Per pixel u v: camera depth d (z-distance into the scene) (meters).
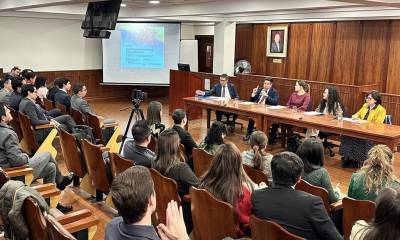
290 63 10.99
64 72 11.16
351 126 5.37
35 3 6.68
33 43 10.54
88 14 6.42
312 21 9.79
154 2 8.25
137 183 1.45
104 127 5.51
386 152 2.90
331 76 10.08
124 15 9.73
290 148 4.86
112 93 12.15
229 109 6.78
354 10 7.33
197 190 2.51
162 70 11.09
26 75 6.55
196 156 3.71
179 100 9.35
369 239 1.65
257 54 11.79
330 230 2.11
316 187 2.75
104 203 3.92
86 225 2.38
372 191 2.86
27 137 5.00
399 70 8.74
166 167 2.97
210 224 2.50
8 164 3.36
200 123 8.70
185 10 8.53
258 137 3.42
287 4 6.48
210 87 9.71
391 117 6.55
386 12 7.29
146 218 1.47
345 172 5.67
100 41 11.66
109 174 3.63
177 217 1.43
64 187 4.16
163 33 10.89
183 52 12.49
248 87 9.33
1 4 7.89
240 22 10.59
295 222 2.13
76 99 5.88
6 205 2.17
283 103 8.80
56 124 5.06
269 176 3.29
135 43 10.99
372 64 9.23
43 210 2.20
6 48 10.14
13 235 2.17
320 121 5.66
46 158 3.73
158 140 3.04
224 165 2.53
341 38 9.78
